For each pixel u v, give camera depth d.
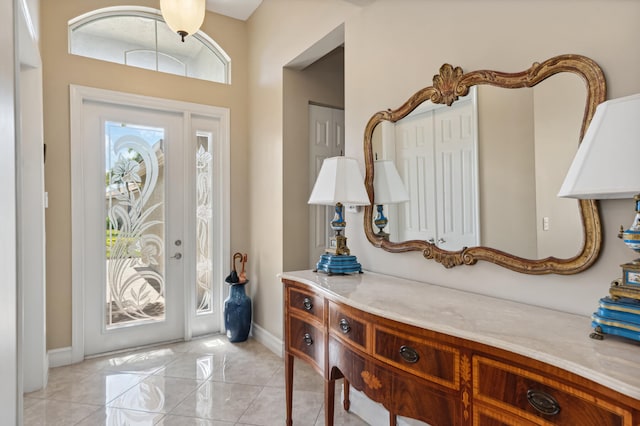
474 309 1.31
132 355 2.94
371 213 2.11
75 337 2.79
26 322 2.35
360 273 2.06
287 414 1.98
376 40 2.08
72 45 2.85
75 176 2.79
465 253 1.58
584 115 1.22
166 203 3.23
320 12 2.53
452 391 1.11
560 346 0.93
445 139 1.69
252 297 3.47
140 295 3.12
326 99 3.22
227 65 3.55
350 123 2.28
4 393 1.05
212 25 3.40
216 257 3.46
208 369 2.70
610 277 1.17
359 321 1.45
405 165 1.89
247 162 3.56
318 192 2.02
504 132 1.45
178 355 2.95
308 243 3.11
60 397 2.28
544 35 1.34
